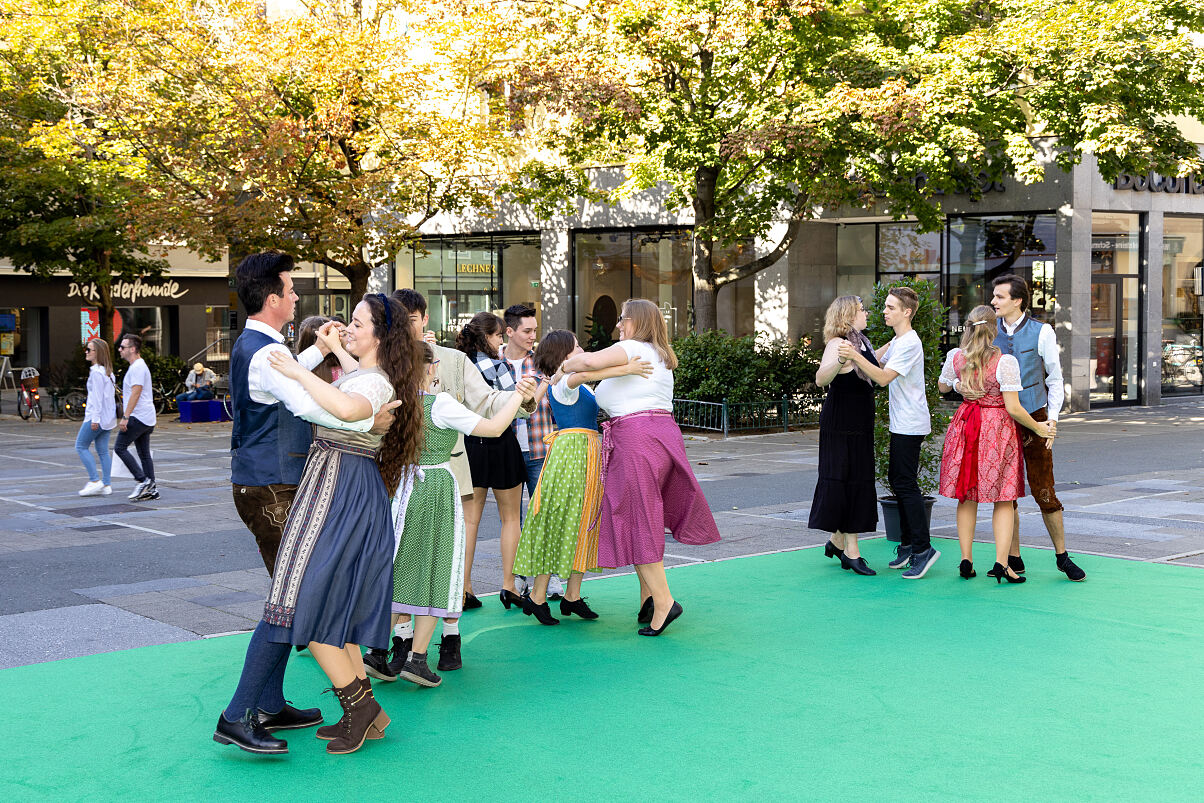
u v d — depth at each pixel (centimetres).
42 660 594
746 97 2033
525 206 2683
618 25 1950
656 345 639
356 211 2169
